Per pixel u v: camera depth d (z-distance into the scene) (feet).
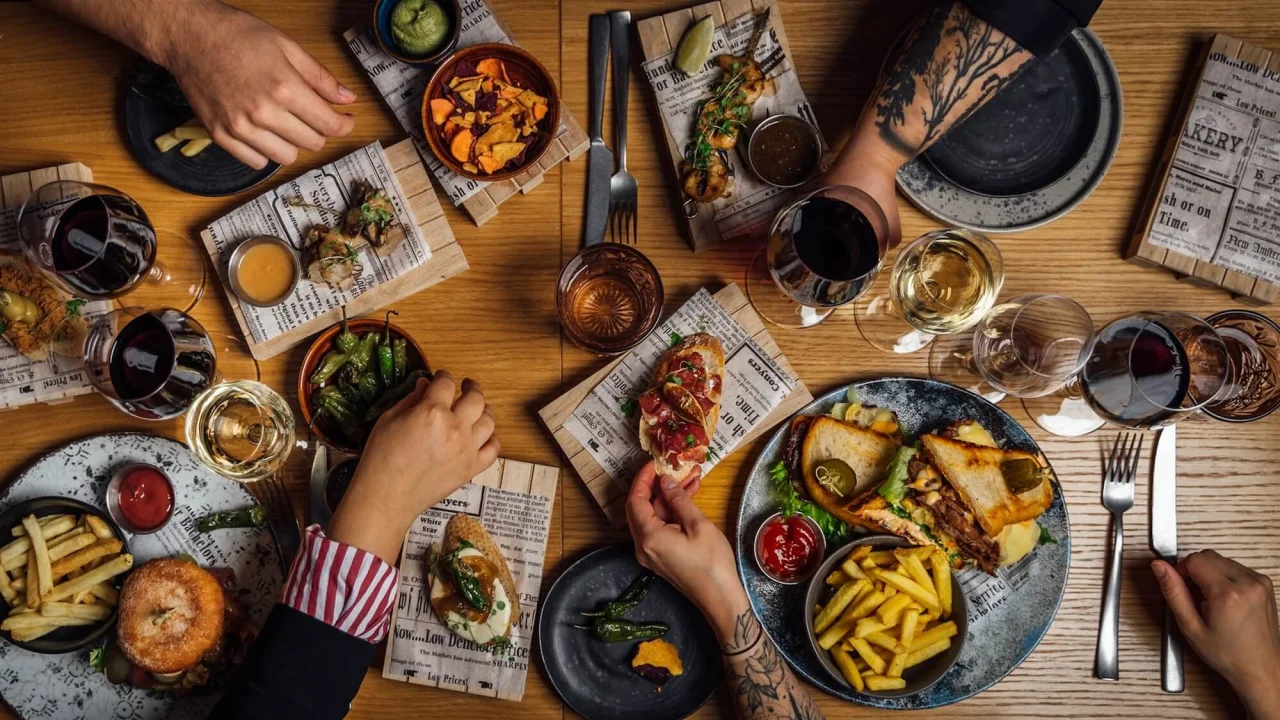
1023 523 3.15
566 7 3.29
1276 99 3.25
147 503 3.17
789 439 3.20
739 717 3.12
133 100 3.25
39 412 3.26
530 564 3.20
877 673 3.05
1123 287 3.32
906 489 3.10
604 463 3.21
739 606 3.04
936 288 3.14
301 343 3.27
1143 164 3.30
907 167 3.27
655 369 3.22
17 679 3.15
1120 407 3.09
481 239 3.30
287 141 3.12
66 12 3.13
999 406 3.29
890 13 3.30
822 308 3.28
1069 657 3.25
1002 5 3.00
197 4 3.08
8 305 3.13
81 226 3.02
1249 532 3.27
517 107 3.17
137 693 3.16
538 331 3.28
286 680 2.86
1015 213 3.26
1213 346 3.11
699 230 3.26
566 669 3.19
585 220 3.29
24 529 3.11
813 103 3.32
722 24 3.27
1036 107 3.26
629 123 3.31
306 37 3.28
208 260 3.29
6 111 3.29
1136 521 3.28
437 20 3.12
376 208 3.17
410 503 3.00
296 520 3.22
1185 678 3.24
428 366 3.15
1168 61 3.31
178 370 3.02
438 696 3.20
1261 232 3.24
